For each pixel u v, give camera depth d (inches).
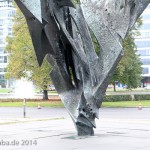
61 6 525.3
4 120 874.1
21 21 1515.7
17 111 1222.9
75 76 551.8
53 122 812.0
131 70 1676.9
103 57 528.1
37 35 492.4
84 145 480.4
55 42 529.0
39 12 462.3
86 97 538.6
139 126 717.3
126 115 1057.5
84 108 544.1
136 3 546.9
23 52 1481.3
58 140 521.3
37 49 510.6
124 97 1895.9
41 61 530.6
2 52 4626.0
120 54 516.1
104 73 524.4
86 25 543.8
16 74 1547.7
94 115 547.8
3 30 4606.3
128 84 1715.1
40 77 1488.7
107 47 525.3
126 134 586.9
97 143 495.5
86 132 563.5
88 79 544.7
